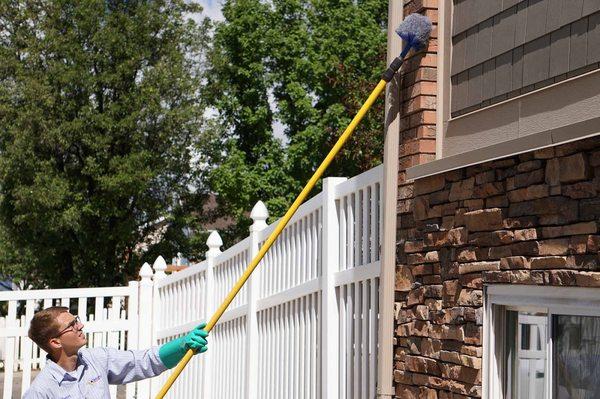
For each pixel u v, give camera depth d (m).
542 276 5.05
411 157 6.44
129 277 36.06
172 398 12.37
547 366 5.17
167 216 35.16
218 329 10.84
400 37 6.50
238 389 10.01
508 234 5.37
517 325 5.51
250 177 34.53
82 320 12.39
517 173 5.32
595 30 4.77
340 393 7.43
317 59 34.59
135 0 35.22
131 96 33.44
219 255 10.75
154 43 34.69
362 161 22.84
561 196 4.95
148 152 33.28
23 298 11.91
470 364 5.69
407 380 6.43
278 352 8.92
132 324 12.65
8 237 35.31
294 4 35.53
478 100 5.86
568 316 5.06
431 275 6.21
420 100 6.32
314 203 8.09
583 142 4.77
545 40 5.20
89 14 33.34
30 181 33.53
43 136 32.44
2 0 33.62
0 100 33.41
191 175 36.19
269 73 35.69
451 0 6.20
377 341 6.98
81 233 35.47
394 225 6.61
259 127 35.69
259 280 9.52
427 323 6.21
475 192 5.71
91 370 5.24
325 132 33.28
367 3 35.88
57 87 33.09
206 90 35.59
